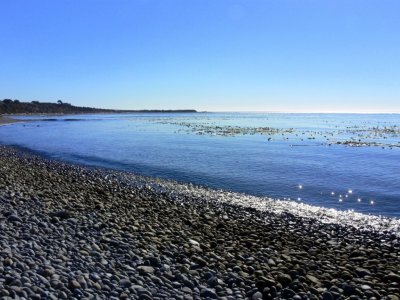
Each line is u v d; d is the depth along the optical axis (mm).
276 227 15273
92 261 9328
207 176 27516
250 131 79375
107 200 17625
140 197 19844
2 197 15180
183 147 47031
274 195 21875
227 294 8219
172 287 8336
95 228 12195
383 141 56750
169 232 12562
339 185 24484
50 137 64750
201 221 15062
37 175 24562
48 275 8078
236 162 34219
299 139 59188
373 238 14164
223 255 10695
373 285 9062
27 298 6977
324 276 9469
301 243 12984
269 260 10344
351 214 17891
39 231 11219
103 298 7441
